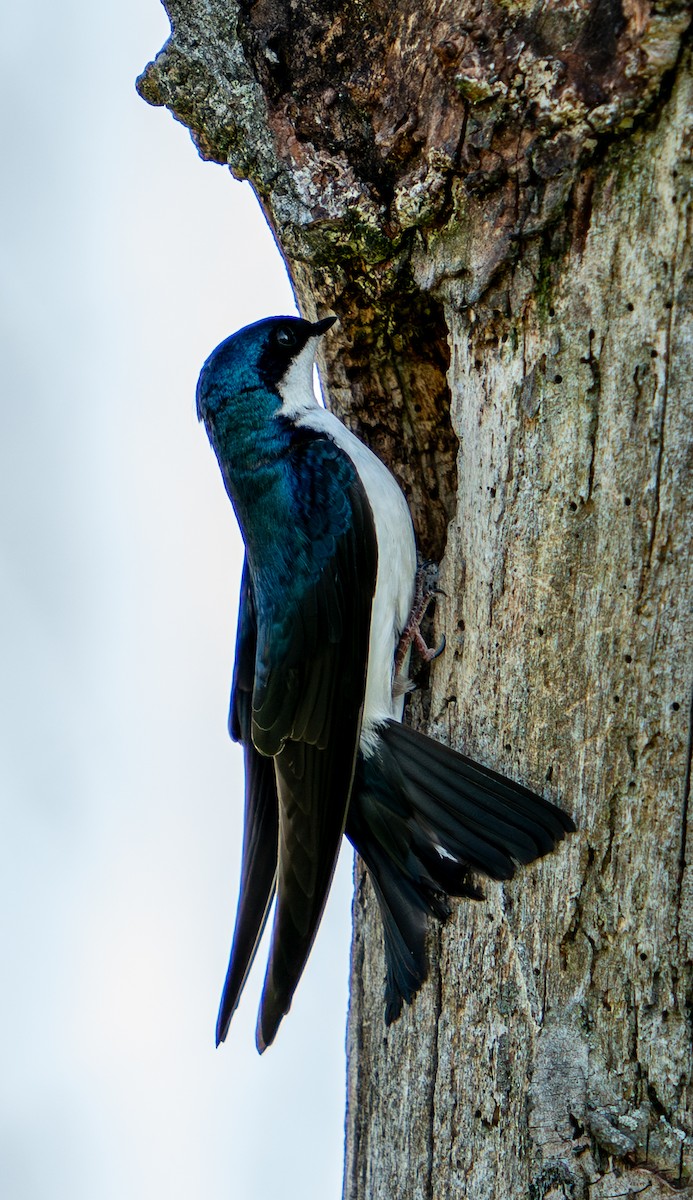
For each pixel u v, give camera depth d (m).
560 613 3.10
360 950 3.15
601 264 3.10
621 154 3.09
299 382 3.16
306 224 3.14
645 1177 3.09
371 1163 3.14
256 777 3.16
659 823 3.09
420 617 3.15
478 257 3.11
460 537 3.12
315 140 3.13
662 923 3.09
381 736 3.13
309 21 3.13
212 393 3.16
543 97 3.10
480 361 3.12
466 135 3.11
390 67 3.12
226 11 3.14
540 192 3.10
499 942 3.11
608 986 3.10
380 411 3.16
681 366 3.09
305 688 3.14
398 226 3.13
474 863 3.11
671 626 3.09
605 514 3.10
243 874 3.15
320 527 3.15
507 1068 3.11
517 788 3.11
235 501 3.16
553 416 3.11
